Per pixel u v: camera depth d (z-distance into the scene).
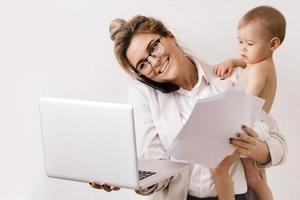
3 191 2.31
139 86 1.82
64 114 1.54
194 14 1.96
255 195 1.84
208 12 1.95
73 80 2.15
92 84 2.13
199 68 1.77
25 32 2.18
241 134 1.53
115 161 1.49
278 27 1.68
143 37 1.73
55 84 2.18
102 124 1.48
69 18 2.12
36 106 2.22
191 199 1.75
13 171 2.29
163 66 1.73
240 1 1.92
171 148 1.49
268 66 1.73
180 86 1.78
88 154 1.53
